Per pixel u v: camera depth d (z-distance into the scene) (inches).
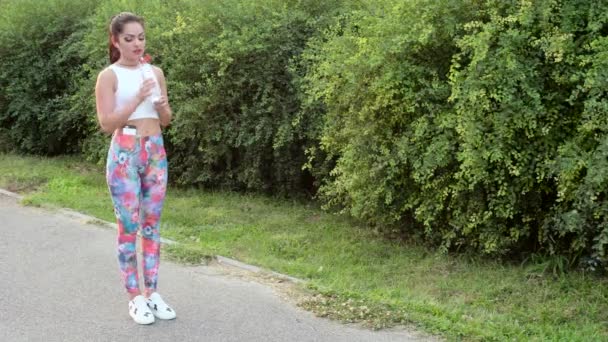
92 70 373.7
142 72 175.3
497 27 210.5
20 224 279.9
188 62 327.9
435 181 232.1
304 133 305.6
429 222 245.4
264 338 173.6
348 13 292.2
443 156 220.8
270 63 314.7
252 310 191.6
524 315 192.1
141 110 175.6
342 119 264.7
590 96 202.7
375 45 238.4
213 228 280.4
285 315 188.4
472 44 206.8
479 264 233.3
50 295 199.8
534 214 223.9
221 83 318.3
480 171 212.7
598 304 197.3
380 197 254.2
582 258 215.6
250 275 221.9
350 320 184.9
